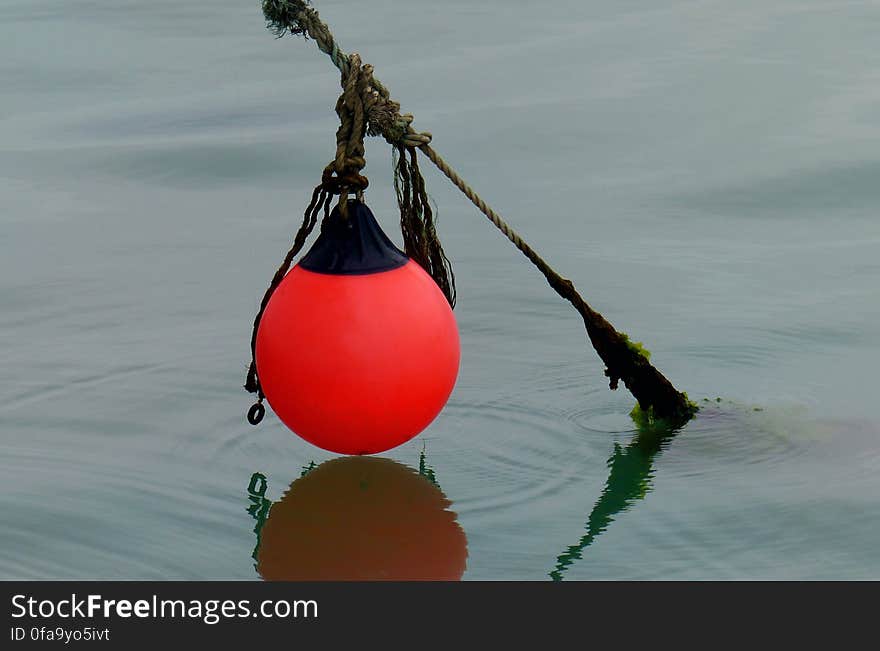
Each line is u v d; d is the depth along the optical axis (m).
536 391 11.34
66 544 8.86
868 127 18.31
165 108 20.11
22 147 18.45
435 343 8.67
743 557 8.62
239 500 9.47
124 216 16.02
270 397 8.97
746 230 15.32
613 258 14.52
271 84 21.30
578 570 8.48
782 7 25.48
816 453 10.12
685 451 10.22
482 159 17.67
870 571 8.44
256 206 16.34
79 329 12.79
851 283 13.70
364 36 23.94
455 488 9.63
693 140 18.20
